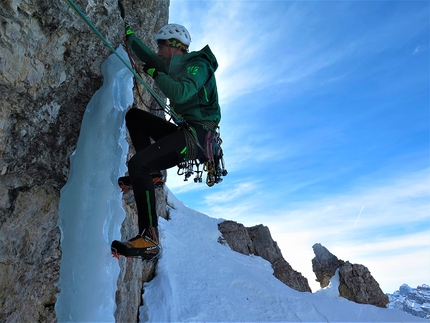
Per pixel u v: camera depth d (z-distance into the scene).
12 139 2.31
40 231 2.87
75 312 2.48
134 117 2.88
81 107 2.86
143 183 2.30
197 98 2.54
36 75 2.25
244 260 14.85
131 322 7.25
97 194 2.68
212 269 12.37
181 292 10.32
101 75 2.87
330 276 16.05
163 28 2.73
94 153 2.73
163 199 15.98
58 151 2.77
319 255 16.92
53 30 2.25
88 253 2.56
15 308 2.95
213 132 2.62
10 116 2.23
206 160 2.58
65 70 2.53
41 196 2.77
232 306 10.66
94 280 2.52
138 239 2.24
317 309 11.97
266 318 10.77
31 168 2.55
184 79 2.27
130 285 7.29
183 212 17.30
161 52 2.72
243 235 16.42
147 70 2.39
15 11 1.92
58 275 3.41
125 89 3.07
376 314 12.84
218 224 16.89
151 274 10.23
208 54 2.49
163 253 12.02
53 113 2.60
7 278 2.64
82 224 2.61
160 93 5.27
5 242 2.56
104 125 2.79
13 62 2.04
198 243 14.40
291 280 14.82
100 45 2.73
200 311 9.67
